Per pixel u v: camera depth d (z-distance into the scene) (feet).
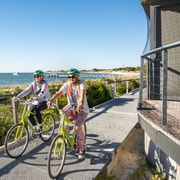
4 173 11.44
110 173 13.71
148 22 22.65
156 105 16.52
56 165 11.62
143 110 14.78
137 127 23.94
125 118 25.16
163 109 10.84
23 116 14.03
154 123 11.41
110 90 46.88
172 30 18.92
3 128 17.67
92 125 21.80
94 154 14.21
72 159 13.35
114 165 14.94
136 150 17.89
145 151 16.96
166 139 10.04
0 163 12.57
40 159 13.23
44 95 15.05
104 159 13.44
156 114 13.50
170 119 12.10
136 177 13.46
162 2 18.92
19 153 13.70
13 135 14.16
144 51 21.26
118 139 17.38
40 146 15.38
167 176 12.80
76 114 12.80
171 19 18.92
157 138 11.12
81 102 11.82
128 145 18.92
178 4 18.52
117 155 16.75
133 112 28.86
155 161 14.71
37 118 15.17
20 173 11.48
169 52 19.06
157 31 19.40
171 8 18.86
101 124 22.22
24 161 12.92
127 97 46.16
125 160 15.88
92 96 35.70
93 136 18.12
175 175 11.69
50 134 17.35
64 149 11.76
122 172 14.03
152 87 19.70
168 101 18.79
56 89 23.57
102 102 38.22
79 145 13.29
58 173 11.23
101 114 27.45
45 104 15.17
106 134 18.71
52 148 10.98
